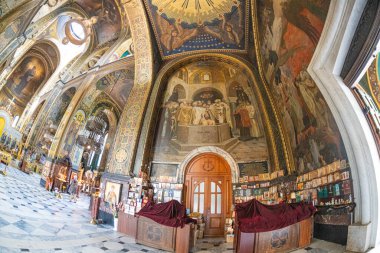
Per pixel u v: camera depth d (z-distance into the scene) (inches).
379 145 219.8
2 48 400.2
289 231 251.9
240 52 480.4
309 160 308.2
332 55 219.5
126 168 434.0
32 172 704.4
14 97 717.9
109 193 421.7
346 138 234.2
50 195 508.7
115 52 611.5
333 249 226.2
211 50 494.6
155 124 495.5
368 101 214.5
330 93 238.2
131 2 444.1
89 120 810.8
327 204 261.3
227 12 433.1
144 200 387.9
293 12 280.4
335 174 252.1
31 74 732.0
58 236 261.3
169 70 512.4
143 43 486.0
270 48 378.6
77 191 697.6
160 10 449.7
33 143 729.0
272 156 405.4
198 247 322.0
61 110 770.8
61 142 689.6
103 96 792.9
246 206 267.9
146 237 307.9
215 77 518.3
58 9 545.0
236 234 266.1
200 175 461.7
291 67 323.6
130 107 488.7
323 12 226.1
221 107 495.5
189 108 505.0
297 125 340.5
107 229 359.3
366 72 198.1
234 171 440.1
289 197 346.9
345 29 197.5
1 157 626.2
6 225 237.0
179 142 481.1
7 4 339.3
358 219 217.3
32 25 485.4
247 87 484.7
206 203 444.5
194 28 472.7
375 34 169.0
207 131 482.6
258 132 449.4
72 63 711.7
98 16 586.9
